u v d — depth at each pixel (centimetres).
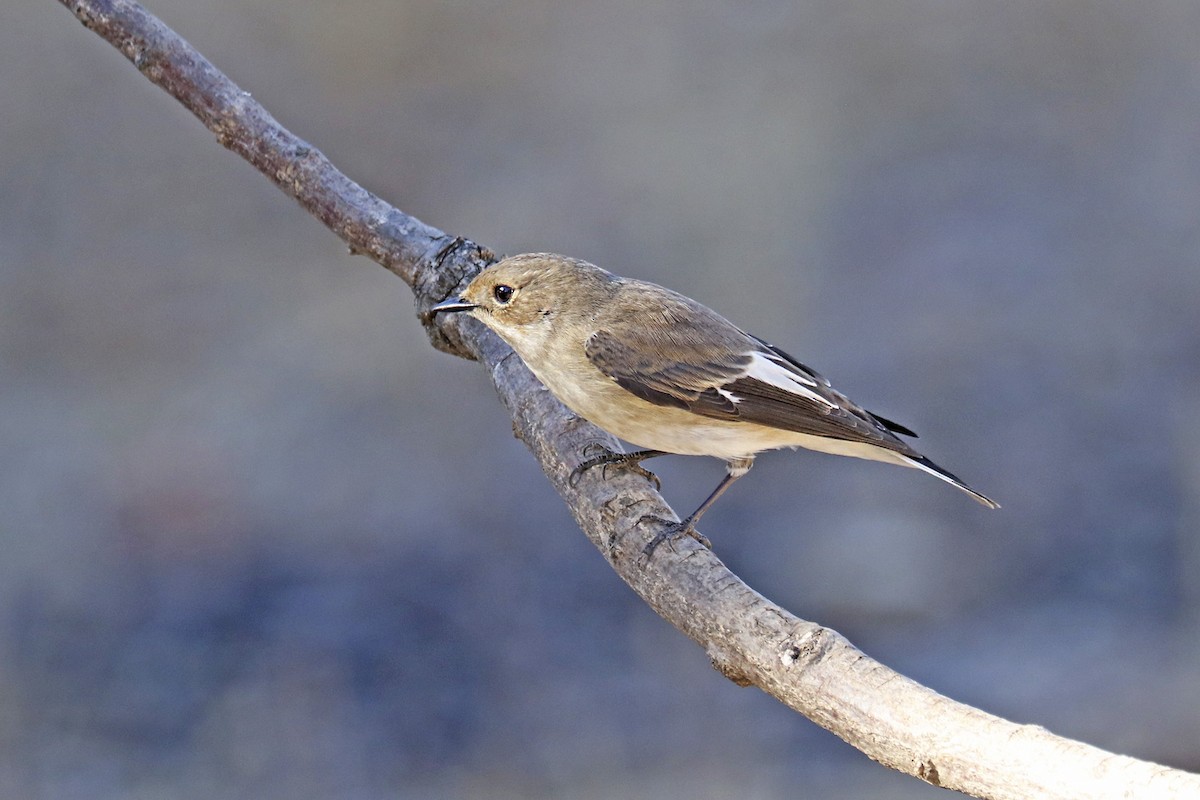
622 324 675
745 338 707
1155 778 391
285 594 1262
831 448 711
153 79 749
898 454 678
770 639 483
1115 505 1352
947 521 1349
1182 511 1327
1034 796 408
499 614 1236
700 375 673
